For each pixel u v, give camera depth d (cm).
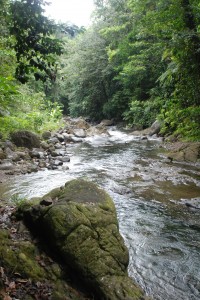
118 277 352
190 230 517
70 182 493
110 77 2539
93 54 2517
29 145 1242
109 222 405
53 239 370
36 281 332
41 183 773
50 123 1889
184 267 409
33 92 2234
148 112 1888
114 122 2573
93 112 2903
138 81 2083
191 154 1025
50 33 422
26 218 440
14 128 1334
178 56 944
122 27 2148
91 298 331
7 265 339
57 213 383
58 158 1075
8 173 862
